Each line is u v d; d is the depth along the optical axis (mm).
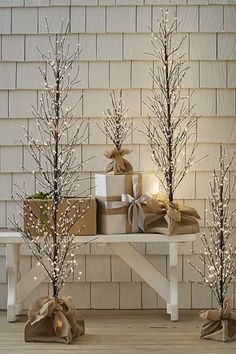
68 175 4844
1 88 4844
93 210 4539
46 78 4840
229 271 4492
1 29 4832
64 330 4199
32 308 4262
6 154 4855
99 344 4180
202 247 4863
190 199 4863
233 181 4852
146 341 4227
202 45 4844
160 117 4812
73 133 4848
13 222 4855
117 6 4832
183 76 4840
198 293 4879
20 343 4199
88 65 4840
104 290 4891
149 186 4637
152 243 4883
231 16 4840
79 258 4875
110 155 4633
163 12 4832
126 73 4844
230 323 4273
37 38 4840
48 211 4500
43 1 4828
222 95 4848
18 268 4781
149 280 4656
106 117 4844
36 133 4848
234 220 4828
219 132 4859
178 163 4855
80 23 4832
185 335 4328
